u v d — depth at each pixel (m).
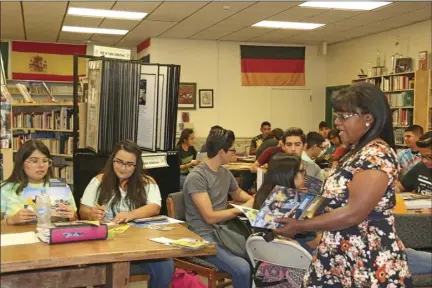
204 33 9.39
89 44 10.70
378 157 1.64
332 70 10.74
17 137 7.86
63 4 6.93
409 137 4.64
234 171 6.30
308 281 1.82
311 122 10.98
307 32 9.22
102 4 6.91
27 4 6.91
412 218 2.63
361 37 9.71
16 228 2.46
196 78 10.27
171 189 4.39
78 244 2.17
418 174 3.87
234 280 2.81
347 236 1.71
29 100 7.92
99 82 3.97
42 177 2.72
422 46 8.14
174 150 4.47
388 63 8.97
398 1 6.74
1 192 2.65
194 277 2.90
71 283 2.16
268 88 10.72
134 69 4.09
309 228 1.71
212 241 3.00
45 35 9.65
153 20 8.09
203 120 10.38
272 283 2.37
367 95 1.69
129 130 4.13
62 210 2.58
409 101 7.93
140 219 2.77
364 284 1.67
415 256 2.57
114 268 2.17
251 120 10.67
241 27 8.73
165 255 2.14
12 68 10.25
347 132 1.74
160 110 4.41
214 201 3.20
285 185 2.49
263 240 2.27
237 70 10.52
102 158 4.07
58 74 10.57
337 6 7.03
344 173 1.71
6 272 2.00
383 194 1.64
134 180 2.98
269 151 5.59
